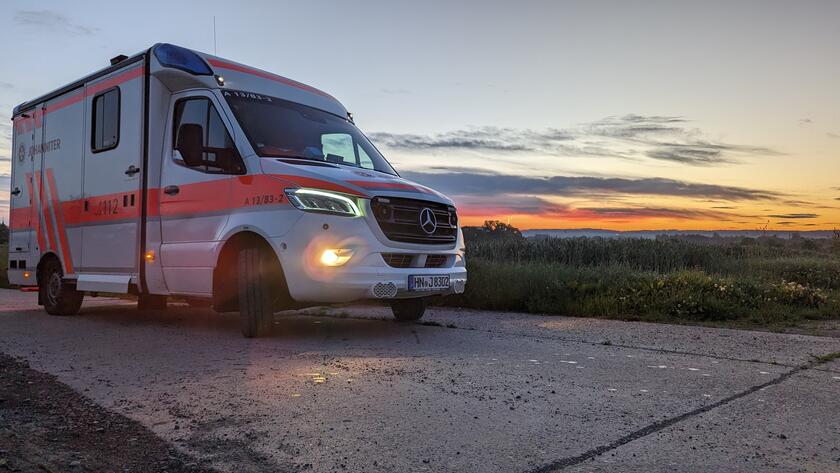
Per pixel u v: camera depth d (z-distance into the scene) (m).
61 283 8.45
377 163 7.28
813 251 14.93
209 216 6.30
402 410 3.52
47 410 3.63
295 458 2.84
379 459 2.82
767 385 4.10
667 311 7.75
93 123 7.91
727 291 8.19
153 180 6.91
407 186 6.21
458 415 3.43
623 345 5.63
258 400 3.75
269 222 5.73
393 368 4.57
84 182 8.02
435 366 4.64
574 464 2.75
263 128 6.39
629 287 8.54
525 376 4.33
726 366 4.69
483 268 10.20
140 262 7.01
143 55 7.09
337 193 5.59
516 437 3.09
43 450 2.96
